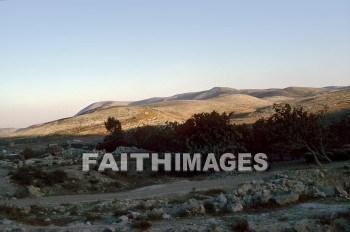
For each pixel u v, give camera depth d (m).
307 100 150.88
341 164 38.09
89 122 139.12
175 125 60.34
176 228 18.30
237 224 18.31
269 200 22.66
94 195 31.67
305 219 19.11
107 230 18.14
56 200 28.75
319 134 43.06
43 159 54.09
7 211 22.56
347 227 18.73
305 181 28.14
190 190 30.42
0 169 40.00
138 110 147.88
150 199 26.77
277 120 46.28
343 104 122.88
